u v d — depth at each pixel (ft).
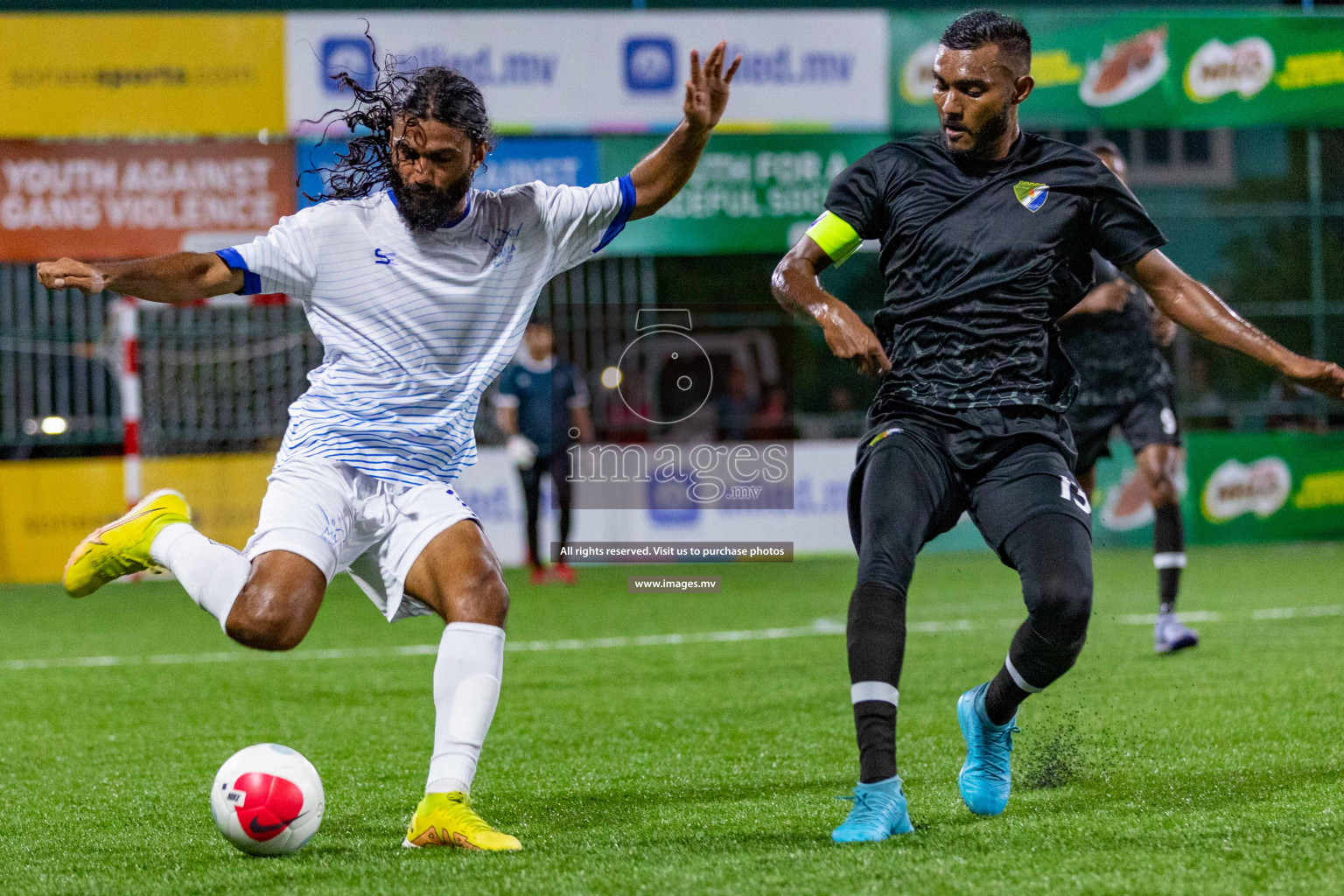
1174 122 119.75
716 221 116.88
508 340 33.04
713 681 60.18
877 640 30.94
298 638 30.86
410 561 32.40
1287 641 66.28
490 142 31.73
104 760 45.24
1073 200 33.24
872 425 34.32
